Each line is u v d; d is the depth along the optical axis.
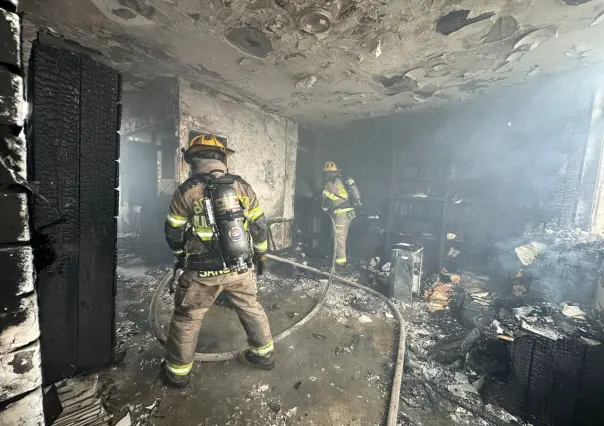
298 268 4.24
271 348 1.86
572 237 3.18
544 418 1.57
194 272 1.59
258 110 4.34
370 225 5.22
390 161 5.14
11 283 0.65
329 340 2.35
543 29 2.02
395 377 1.85
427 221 4.62
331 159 6.09
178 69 3.00
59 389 1.37
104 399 1.57
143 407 1.55
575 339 1.72
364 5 1.78
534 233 3.53
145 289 3.18
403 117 4.74
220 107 3.72
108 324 1.63
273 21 2.00
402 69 2.79
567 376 1.54
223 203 1.56
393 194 4.88
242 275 1.67
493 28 2.02
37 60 1.21
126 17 2.06
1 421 0.65
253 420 1.52
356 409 1.64
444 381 1.92
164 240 4.05
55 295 1.38
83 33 2.33
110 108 1.49
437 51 2.39
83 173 1.42
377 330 2.56
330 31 2.10
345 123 5.29
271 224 4.83
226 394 1.69
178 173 3.30
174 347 1.63
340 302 3.13
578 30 2.02
